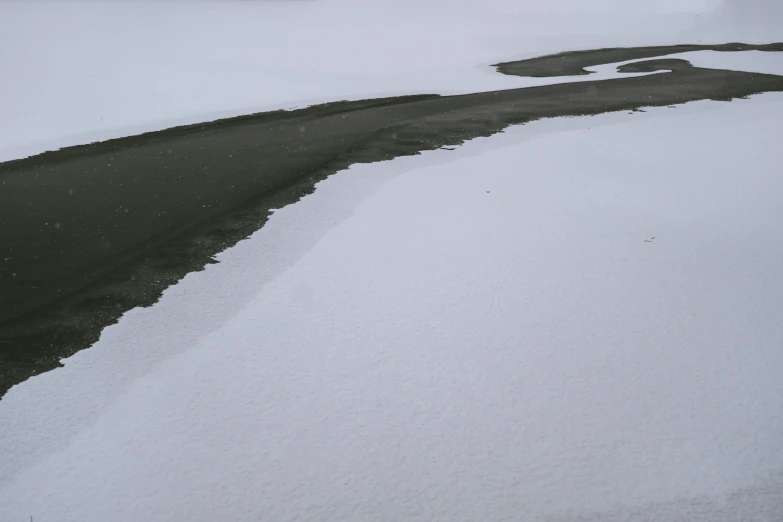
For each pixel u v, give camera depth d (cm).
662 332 728
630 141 1590
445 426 590
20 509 509
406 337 732
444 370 671
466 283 854
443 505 503
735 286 828
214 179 1371
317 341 727
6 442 584
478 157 1461
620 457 546
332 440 576
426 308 793
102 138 1822
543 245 965
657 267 887
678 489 511
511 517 489
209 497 516
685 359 677
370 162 1448
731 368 659
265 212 1142
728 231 1005
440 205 1145
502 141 1608
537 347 707
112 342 738
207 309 805
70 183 1388
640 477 524
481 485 522
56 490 528
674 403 611
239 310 800
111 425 600
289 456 557
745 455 543
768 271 866
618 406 609
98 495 521
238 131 1866
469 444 567
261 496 516
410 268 900
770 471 526
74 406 629
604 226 1033
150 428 595
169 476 538
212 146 1684
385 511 498
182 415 611
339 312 788
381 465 546
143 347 725
